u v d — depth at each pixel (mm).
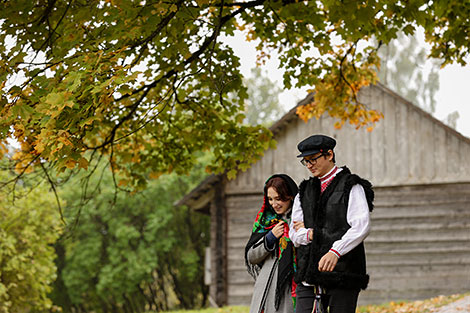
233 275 17875
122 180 8094
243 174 18172
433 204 17250
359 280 4070
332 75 8953
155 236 29984
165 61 6750
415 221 17250
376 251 17281
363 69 9211
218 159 7938
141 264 28719
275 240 4680
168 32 5863
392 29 7316
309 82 8031
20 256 15406
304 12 7047
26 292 16688
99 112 4590
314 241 4145
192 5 5676
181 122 7977
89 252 29641
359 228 4020
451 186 17250
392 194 17469
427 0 6707
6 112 4559
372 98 17703
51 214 16547
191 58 6586
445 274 16906
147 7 5094
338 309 4043
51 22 5902
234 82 6906
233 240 18031
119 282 29172
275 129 18094
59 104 4277
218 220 18031
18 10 5488
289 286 4578
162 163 8203
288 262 4570
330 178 4281
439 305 11344
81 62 4680
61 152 4512
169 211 29969
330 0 5449
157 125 7789
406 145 17453
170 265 32500
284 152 18047
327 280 4066
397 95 17469
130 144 8039
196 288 33156
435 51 8797
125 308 33344
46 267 16609
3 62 4938
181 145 8070
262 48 7910
